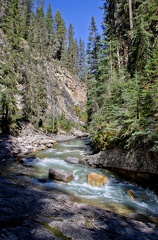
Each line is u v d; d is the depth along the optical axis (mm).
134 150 10508
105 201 8086
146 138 8773
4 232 4250
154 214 7098
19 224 4742
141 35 12352
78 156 16406
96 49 26812
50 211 5824
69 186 9797
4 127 23406
